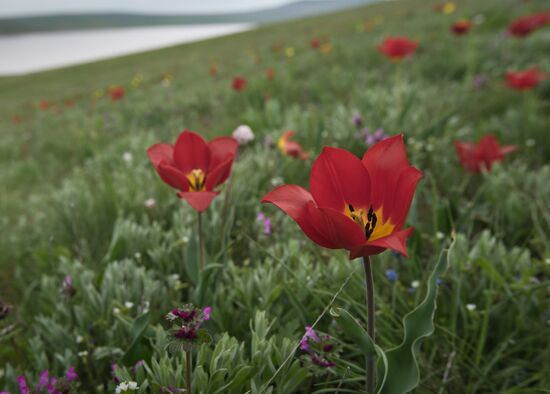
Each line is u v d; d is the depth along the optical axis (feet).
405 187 4.06
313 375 5.94
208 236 8.77
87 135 26.94
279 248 8.35
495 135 14.70
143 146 17.83
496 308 6.72
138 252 8.96
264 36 110.42
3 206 17.44
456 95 20.30
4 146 32.30
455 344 6.49
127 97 47.42
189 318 4.31
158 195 11.72
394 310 6.73
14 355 6.72
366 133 12.69
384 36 48.70
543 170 11.33
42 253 9.89
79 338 6.61
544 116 17.30
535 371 6.27
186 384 4.82
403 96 17.80
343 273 7.09
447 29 45.24
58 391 5.33
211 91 35.76
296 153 11.97
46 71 160.86
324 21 122.11
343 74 29.35
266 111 18.04
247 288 6.89
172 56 114.83
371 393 4.45
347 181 4.50
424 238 9.29
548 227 9.11
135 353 5.74
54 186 19.45
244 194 10.36
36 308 8.86
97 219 11.61
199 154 6.77
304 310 6.20
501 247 7.96
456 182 12.05
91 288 7.48
